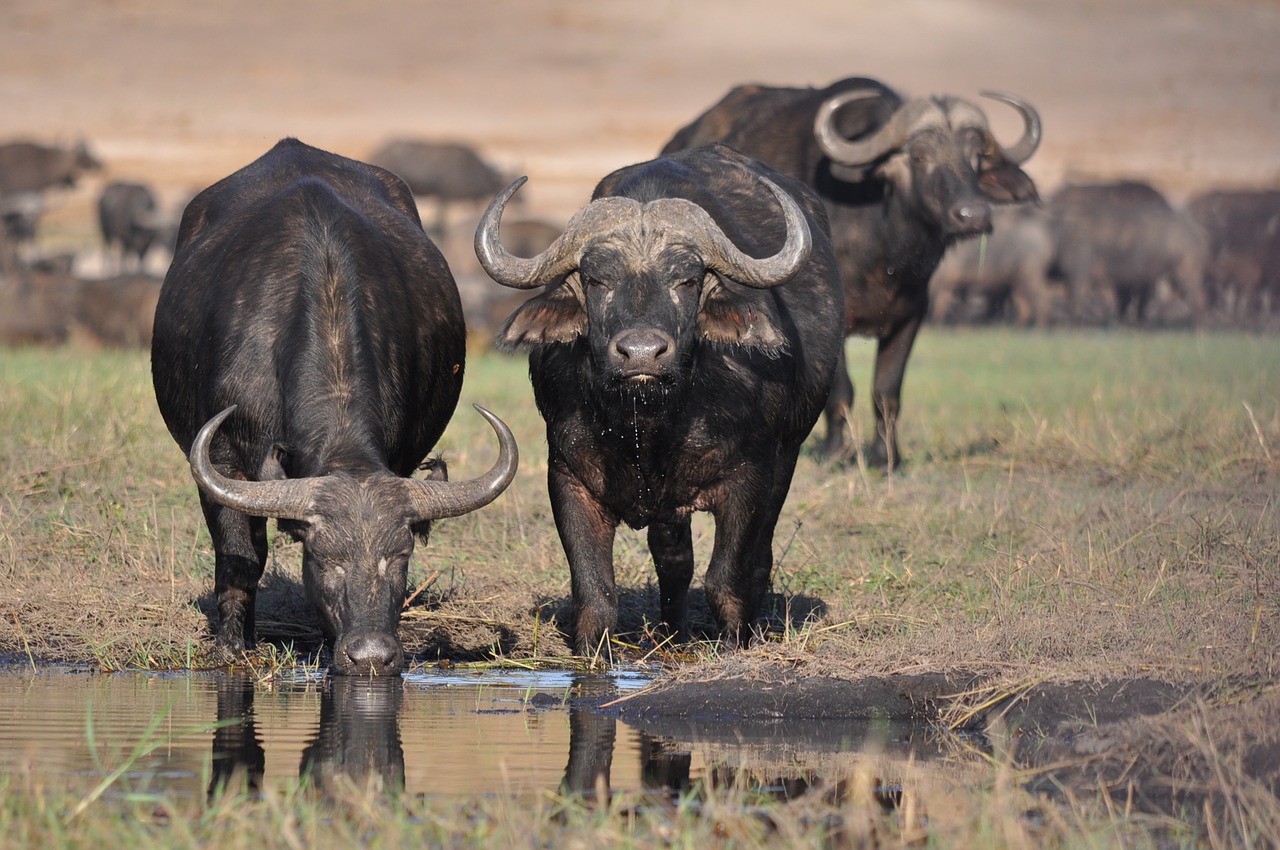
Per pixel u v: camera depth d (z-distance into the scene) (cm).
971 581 3381
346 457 2675
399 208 3494
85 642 3044
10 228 14075
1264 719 2194
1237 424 5172
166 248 13938
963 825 1881
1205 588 3108
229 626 3000
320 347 2819
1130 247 11644
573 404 2931
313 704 2600
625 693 2720
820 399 3297
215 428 2553
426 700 2650
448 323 3312
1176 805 2058
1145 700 2419
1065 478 4691
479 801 2002
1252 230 12106
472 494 2608
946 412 6056
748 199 3309
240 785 2056
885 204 4978
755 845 1792
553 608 3353
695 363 2889
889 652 2708
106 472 4172
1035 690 2498
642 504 3003
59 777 2056
